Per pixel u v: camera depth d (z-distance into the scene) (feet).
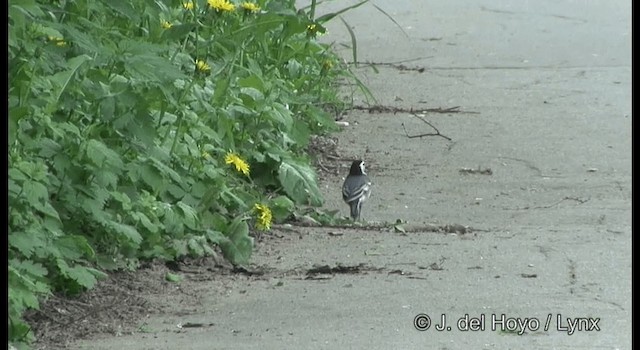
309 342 33.91
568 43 79.97
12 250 32.99
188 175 41.47
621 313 37.37
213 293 37.58
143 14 44.91
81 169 36.88
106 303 35.76
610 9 90.22
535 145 58.59
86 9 41.55
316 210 47.01
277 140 48.88
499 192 51.80
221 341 33.71
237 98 46.55
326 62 56.70
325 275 40.11
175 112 41.83
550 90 68.59
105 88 37.99
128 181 39.40
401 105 63.87
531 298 38.52
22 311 32.71
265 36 51.06
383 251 43.11
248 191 45.75
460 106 64.49
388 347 33.81
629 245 44.75
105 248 37.93
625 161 56.54
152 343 33.30
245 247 40.55
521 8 89.97
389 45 77.92
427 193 51.29
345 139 57.67
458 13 87.71
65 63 36.86
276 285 38.75
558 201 50.88
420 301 37.78
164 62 38.24
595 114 64.08
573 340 35.06
